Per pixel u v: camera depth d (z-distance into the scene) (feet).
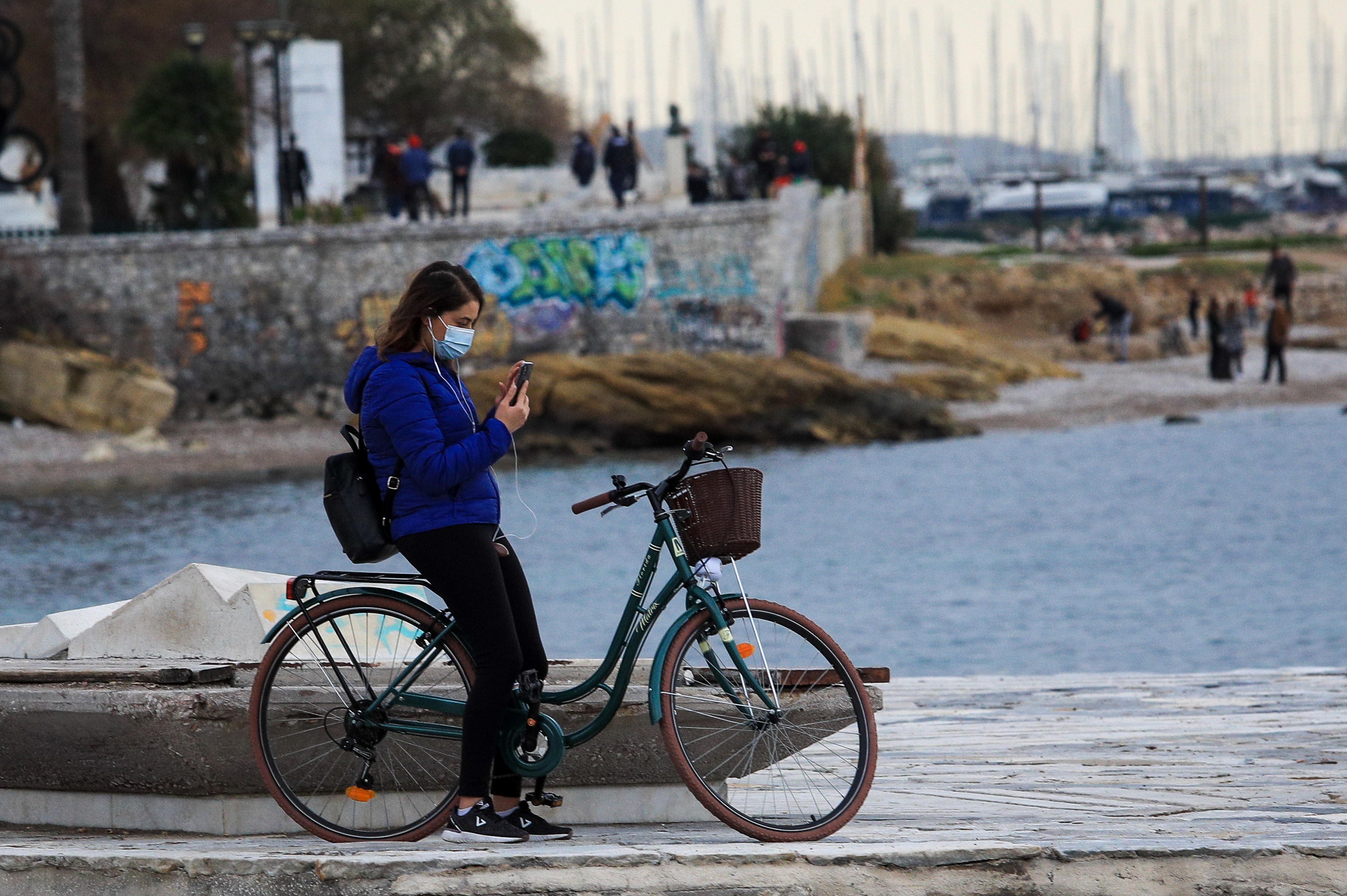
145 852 56.90
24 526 341.62
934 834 61.05
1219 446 447.42
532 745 61.05
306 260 501.56
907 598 248.73
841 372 512.63
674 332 526.57
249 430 492.13
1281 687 122.11
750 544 60.13
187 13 612.29
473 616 58.34
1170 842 56.44
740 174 569.64
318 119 604.49
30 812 67.46
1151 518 332.19
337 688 62.08
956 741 97.50
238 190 534.78
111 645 75.56
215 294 499.51
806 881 53.88
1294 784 77.15
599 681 61.31
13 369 463.83
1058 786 78.64
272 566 290.76
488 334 518.78
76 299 492.95
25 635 82.23
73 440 458.91
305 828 61.52
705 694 60.90
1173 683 127.65
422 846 59.62
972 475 412.57
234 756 62.95
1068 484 387.75
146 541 321.32
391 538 58.75
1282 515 329.52
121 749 63.36
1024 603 241.76
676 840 60.08
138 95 514.27
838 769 65.05
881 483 402.52
